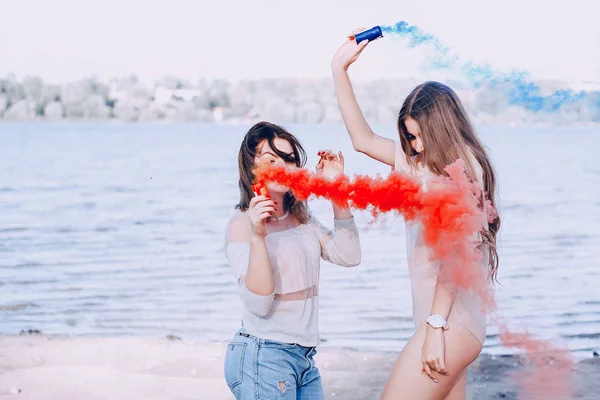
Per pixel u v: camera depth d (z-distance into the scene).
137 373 5.14
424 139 3.10
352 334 6.17
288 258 3.13
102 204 13.02
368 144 3.42
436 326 2.97
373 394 4.75
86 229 10.90
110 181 15.73
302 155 3.32
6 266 8.73
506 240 9.77
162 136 29.58
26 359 5.43
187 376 5.08
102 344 5.82
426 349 2.98
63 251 9.50
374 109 33.78
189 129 35.69
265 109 43.12
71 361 5.40
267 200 2.92
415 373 3.01
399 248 9.34
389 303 7.06
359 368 5.25
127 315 6.81
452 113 3.12
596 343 5.84
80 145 24.45
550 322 6.40
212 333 6.29
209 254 9.33
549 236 10.00
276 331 3.06
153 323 6.56
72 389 4.84
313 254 3.24
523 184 14.69
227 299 7.36
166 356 5.51
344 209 3.04
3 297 7.45
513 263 8.56
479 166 3.12
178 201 13.27
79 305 7.16
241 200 3.31
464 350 3.01
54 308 7.04
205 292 7.61
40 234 10.53
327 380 5.00
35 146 23.83
